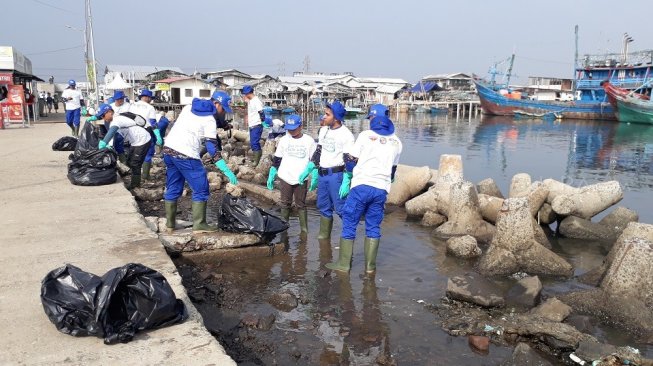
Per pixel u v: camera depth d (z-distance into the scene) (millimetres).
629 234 6910
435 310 5551
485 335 5016
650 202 13289
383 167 6336
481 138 34812
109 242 5766
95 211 7148
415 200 9977
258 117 13438
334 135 7363
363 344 4754
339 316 5320
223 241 6781
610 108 57719
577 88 64188
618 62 60719
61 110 44406
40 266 4953
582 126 49469
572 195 9484
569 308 5508
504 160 22781
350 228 6523
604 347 4621
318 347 4656
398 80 97875
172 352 3475
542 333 4906
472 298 5684
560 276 6938
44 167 10734
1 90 20125
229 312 5273
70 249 5492
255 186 11406
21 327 3736
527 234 7062
